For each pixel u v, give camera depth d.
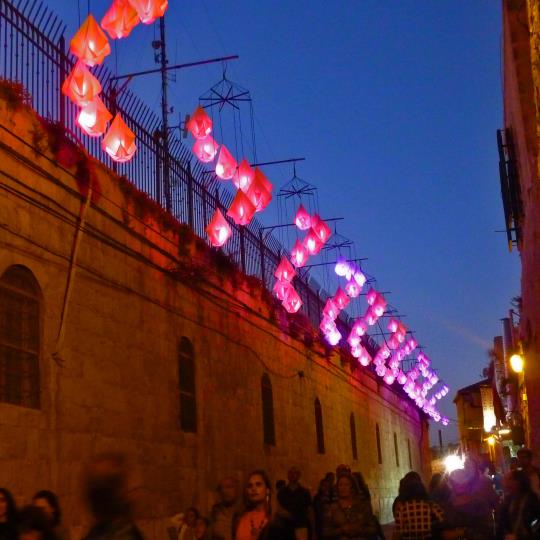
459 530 9.04
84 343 12.24
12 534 5.80
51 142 11.88
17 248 10.85
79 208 12.48
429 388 45.62
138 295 14.30
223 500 8.52
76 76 10.60
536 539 9.83
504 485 10.52
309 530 12.16
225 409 18.02
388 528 32.38
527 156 14.91
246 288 20.52
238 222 15.07
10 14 11.39
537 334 18.25
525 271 19.58
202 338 17.20
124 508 4.29
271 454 20.81
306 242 19.92
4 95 10.87
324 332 25.67
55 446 11.11
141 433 13.73
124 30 10.40
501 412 47.12
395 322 34.62
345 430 31.00
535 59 12.22
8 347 10.51
